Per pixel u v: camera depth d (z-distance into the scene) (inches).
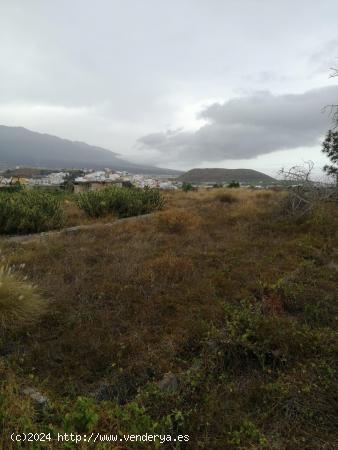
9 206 356.8
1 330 144.0
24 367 120.3
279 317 155.3
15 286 158.2
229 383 117.2
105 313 160.2
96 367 124.4
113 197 477.4
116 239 301.3
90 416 90.0
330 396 107.3
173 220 346.3
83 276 205.6
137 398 105.4
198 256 249.1
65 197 695.7
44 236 310.7
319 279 208.5
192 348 137.2
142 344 136.1
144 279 200.4
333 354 128.0
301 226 347.9
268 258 247.3
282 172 414.3
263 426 98.0
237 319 145.9
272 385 111.4
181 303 173.5
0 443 81.1
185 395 108.6
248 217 402.9
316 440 93.6
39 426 88.2
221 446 90.2
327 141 552.1
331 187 417.4
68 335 141.1
